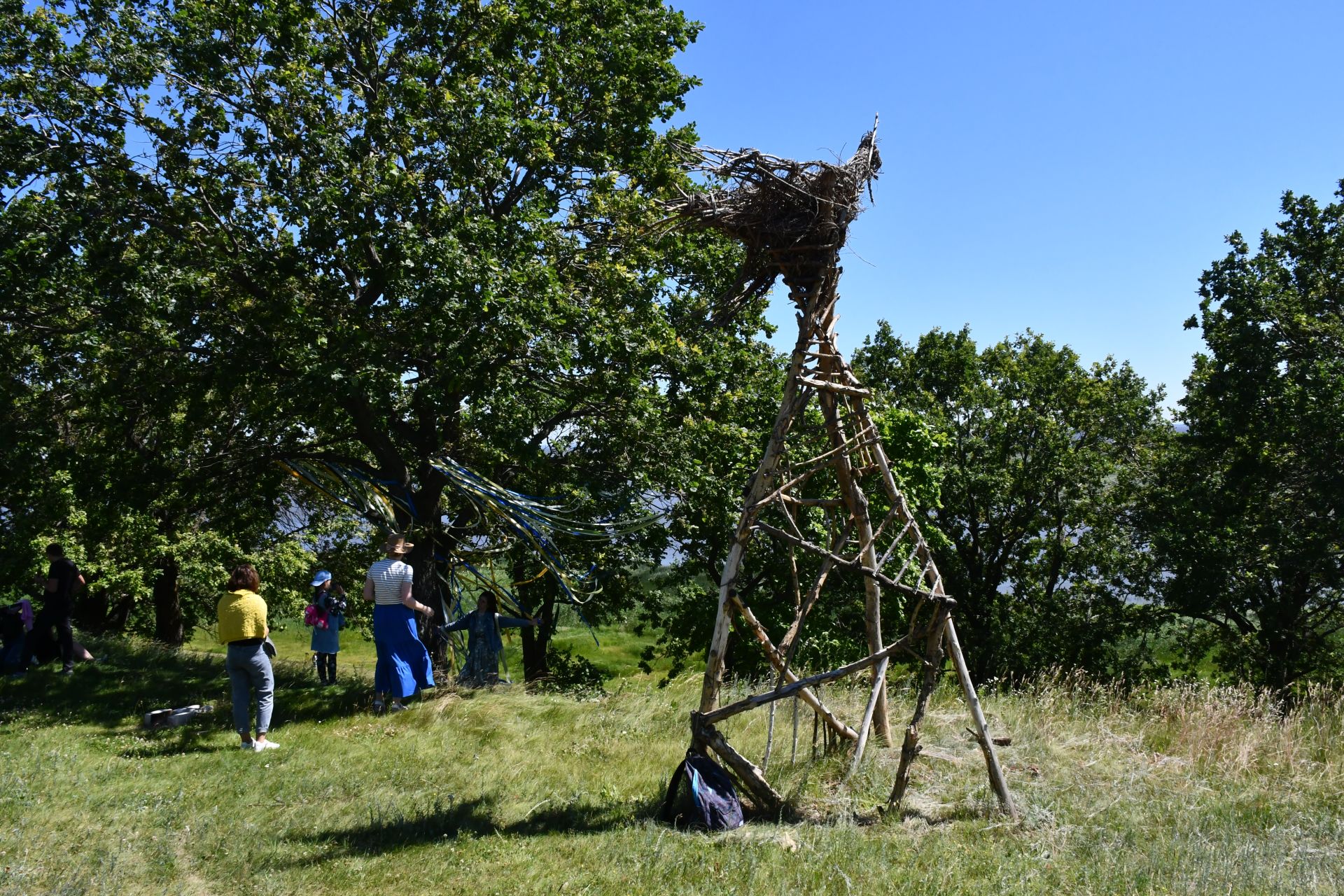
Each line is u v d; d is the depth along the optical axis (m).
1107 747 6.91
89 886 4.63
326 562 22.30
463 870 4.95
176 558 22.22
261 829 5.61
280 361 11.73
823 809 5.83
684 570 21.25
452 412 12.82
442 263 10.87
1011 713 7.97
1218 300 22.62
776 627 19.88
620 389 12.59
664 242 13.70
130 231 11.22
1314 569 20.97
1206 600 22.39
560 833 5.55
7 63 11.25
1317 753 6.74
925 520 15.14
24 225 10.91
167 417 12.80
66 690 10.23
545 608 22.23
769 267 6.59
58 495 13.49
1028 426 27.58
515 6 13.41
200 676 11.51
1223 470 24.03
